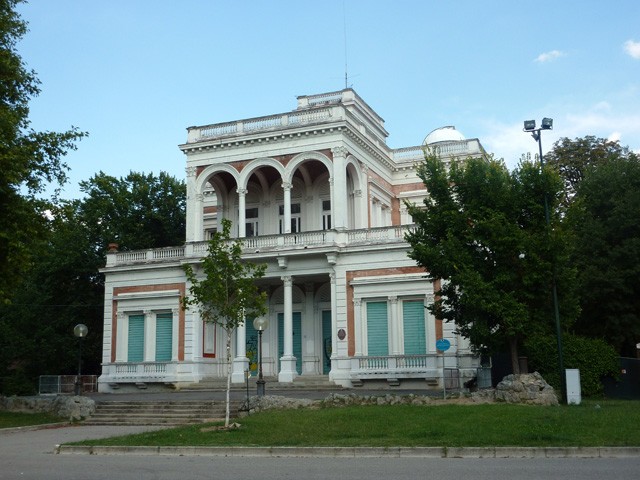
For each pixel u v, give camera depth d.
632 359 30.73
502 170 26.19
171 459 15.70
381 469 13.24
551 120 25.70
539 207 25.09
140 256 42.66
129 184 53.50
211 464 14.55
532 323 24.44
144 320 41.59
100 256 50.59
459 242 25.33
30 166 26.11
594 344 30.20
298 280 40.47
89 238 51.03
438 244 26.19
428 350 34.97
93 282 50.66
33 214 25.66
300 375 38.25
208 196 48.62
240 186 41.12
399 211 47.00
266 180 43.62
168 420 25.95
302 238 38.22
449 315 26.77
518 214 25.70
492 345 25.16
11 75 26.45
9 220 24.67
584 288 34.81
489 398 23.05
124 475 12.94
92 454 17.20
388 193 46.38
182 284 40.84
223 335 42.19
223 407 27.17
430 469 13.10
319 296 41.06
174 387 39.16
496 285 24.69
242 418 22.05
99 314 49.91
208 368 40.69
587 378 29.58
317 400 24.55
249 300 22.45
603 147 48.50
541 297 24.89
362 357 35.81
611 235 36.00
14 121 24.88
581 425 17.44
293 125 40.19
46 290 48.81
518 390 22.61
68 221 28.89
